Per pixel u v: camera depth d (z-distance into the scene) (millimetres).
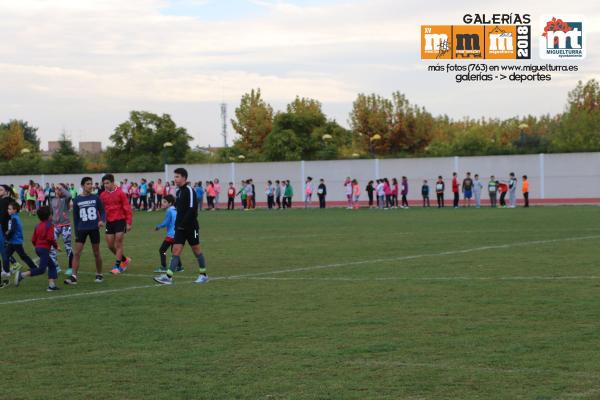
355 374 8891
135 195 62594
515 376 8656
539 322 11602
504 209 49156
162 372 9164
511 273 17234
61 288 16766
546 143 76812
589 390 8078
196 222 17109
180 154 95438
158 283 17203
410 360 9469
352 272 18156
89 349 10477
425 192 56812
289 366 9312
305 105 97750
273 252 23516
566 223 33688
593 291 14422
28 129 150375
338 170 64250
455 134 103125
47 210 16484
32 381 8898
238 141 104438
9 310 13852
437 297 14148
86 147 173125
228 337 11055
